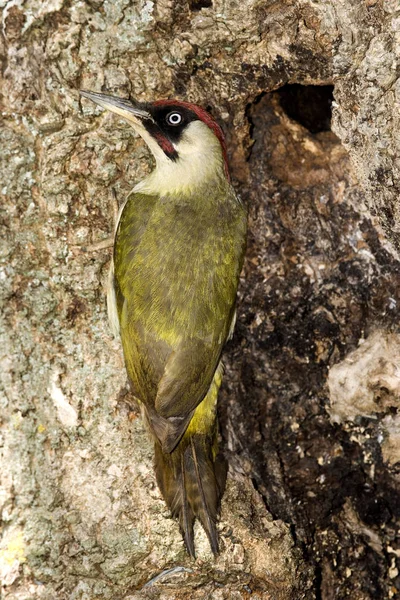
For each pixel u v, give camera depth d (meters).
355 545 9.84
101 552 8.81
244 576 8.89
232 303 9.07
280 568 9.04
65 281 9.23
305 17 8.74
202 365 8.63
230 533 8.93
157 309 8.69
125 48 9.23
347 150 9.25
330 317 9.70
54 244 9.21
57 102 9.17
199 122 9.23
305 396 9.79
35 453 8.92
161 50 9.33
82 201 9.30
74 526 8.85
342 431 9.72
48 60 9.12
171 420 8.40
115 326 9.16
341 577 9.83
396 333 9.38
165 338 8.60
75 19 9.04
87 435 9.07
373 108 8.76
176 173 9.34
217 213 9.26
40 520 8.81
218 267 8.98
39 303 9.14
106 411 9.12
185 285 8.79
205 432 8.93
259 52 9.11
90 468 8.99
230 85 9.42
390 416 9.41
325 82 9.13
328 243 9.71
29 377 9.02
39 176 9.19
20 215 9.14
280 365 9.80
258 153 9.97
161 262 8.88
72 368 9.17
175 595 8.79
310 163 9.88
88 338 9.26
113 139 9.34
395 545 9.71
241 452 9.71
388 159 8.84
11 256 9.09
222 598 8.81
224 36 9.02
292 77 9.20
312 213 9.79
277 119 9.97
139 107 9.04
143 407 8.91
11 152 9.12
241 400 9.84
